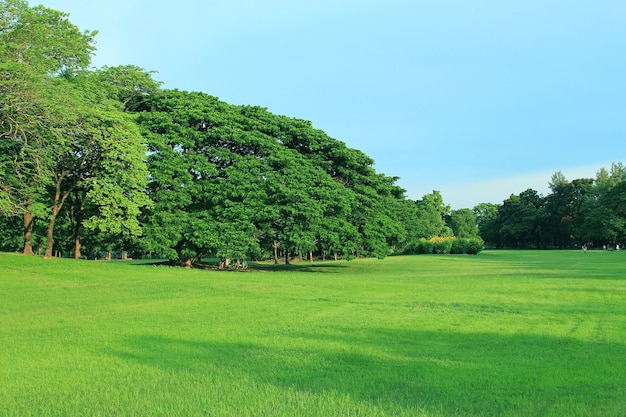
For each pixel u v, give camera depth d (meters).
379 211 38.06
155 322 12.45
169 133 32.31
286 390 6.66
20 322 12.67
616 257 52.44
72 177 30.17
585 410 5.72
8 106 20.00
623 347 9.13
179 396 6.46
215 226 30.72
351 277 25.78
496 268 35.91
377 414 5.68
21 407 6.14
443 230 106.50
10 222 36.03
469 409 5.83
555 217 104.31
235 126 34.53
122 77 33.69
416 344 9.56
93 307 15.47
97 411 5.95
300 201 31.31
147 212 31.70
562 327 11.19
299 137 36.75
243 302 16.22
